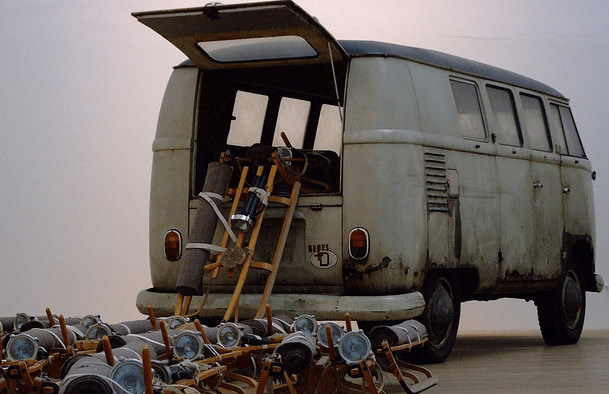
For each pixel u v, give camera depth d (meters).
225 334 5.86
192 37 8.01
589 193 11.18
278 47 8.06
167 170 8.45
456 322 8.77
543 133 10.34
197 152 8.47
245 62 8.34
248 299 7.88
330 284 7.93
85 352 5.15
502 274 9.25
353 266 7.83
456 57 9.25
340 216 7.88
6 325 6.84
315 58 8.10
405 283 7.86
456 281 8.77
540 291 10.55
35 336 5.36
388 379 6.98
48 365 5.43
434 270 8.35
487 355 9.65
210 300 8.00
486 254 8.98
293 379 5.43
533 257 9.79
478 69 9.38
